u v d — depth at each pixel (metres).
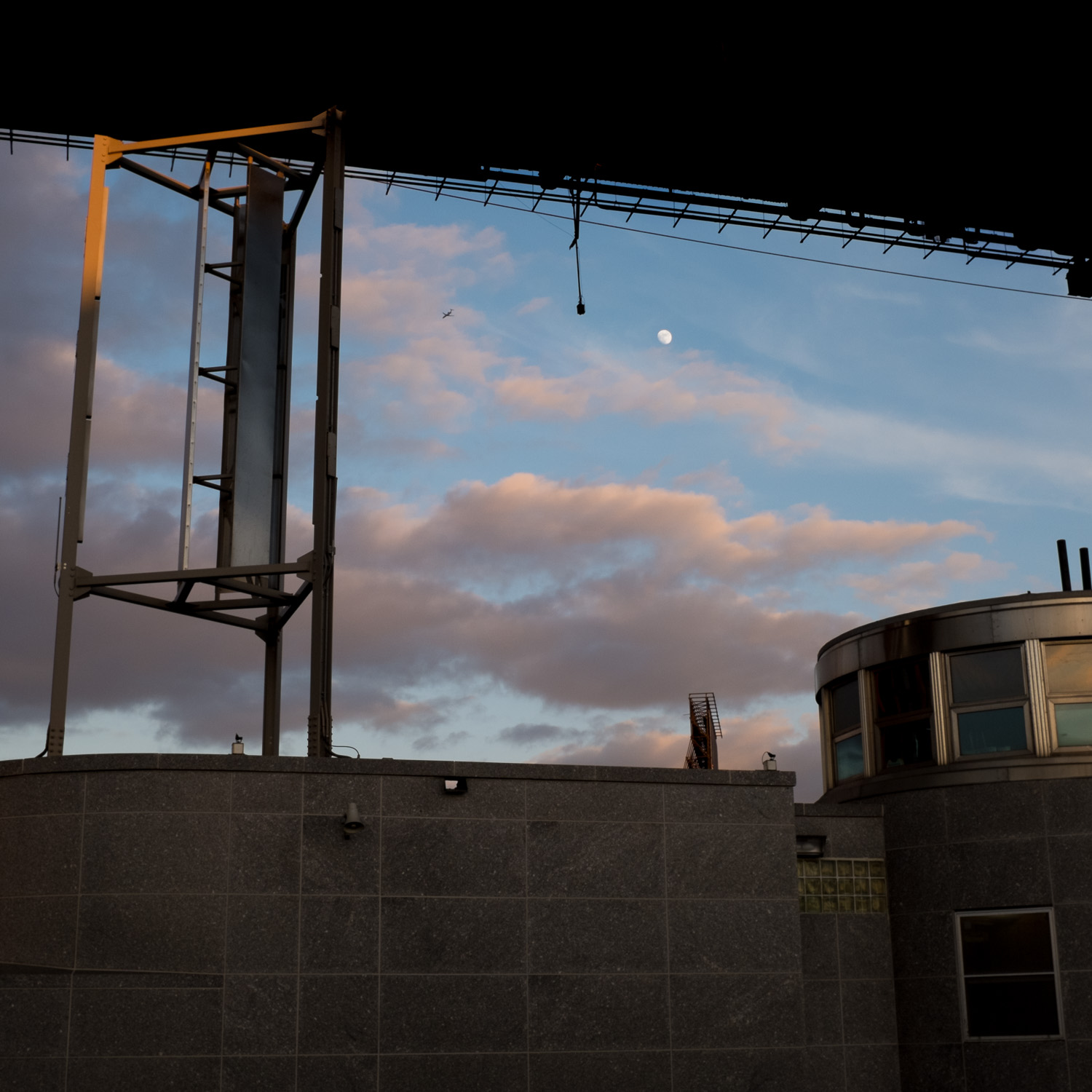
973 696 21.58
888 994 20.92
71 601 20.08
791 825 19.17
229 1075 16.55
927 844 21.12
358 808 17.77
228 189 23.66
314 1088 16.72
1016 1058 19.84
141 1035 16.50
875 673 22.83
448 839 17.97
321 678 19.70
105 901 17.02
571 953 17.98
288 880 17.34
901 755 22.19
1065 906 20.16
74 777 17.56
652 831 18.69
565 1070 17.56
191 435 21.72
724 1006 18.28
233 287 23.36
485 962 17.67
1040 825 20.52
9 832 17.64
